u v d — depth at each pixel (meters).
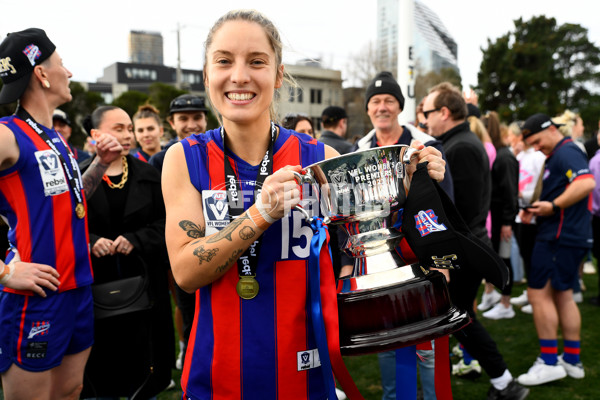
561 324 3.17
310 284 1.14
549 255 3.02
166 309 2.29
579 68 41.94
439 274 1.18
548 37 36.62
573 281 3.07
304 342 1.13
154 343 2.21
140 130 3.69
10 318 1.71
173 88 25.36
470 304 2.59
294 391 1.12
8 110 13.39
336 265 1.60
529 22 37.06
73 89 23.20
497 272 1.06
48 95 1.85
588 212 3.00
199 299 1.19
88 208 2.21
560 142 3.09
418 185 1.13
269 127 1.22
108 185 2.29
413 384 1.19
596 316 4.38
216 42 1.08
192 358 1.17
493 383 2.73
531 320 4.32
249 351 1.10
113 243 2.17
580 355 3.46
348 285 1.16
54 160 1.79
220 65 1.08
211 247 1.02
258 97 1.09
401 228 1.17
